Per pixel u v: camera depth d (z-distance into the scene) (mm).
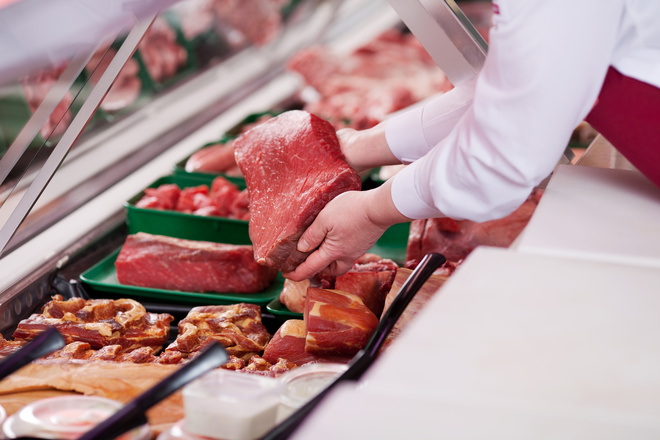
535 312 795
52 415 952
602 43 1062
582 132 2666
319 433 587
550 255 1002
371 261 1885
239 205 2303
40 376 1229
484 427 597
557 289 852
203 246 1929
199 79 3379
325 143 1608
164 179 2484
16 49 917
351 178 1518
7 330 1642
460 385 660
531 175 1148
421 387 657
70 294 1836
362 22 4828
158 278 1911
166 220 2146
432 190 1258
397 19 4805
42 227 2043
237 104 3363
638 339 743
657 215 1179
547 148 1121
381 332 1102
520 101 1085
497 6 1083
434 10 1519
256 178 1722
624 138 1219
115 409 968
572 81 1063
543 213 1170
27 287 1737
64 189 2277
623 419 612
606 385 664
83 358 1457
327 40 4449
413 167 1346
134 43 1675
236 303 1844
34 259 1867
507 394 647
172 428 957
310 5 4297
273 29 3941
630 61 1146
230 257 1897
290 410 997
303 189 1558
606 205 1217
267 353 1509
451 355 710
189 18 3385
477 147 1161
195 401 925
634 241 1061
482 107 1131
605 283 873
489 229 1989
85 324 1561
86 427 922
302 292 1734
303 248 1542
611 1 1053
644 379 674
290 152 1649
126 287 1865
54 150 1658
